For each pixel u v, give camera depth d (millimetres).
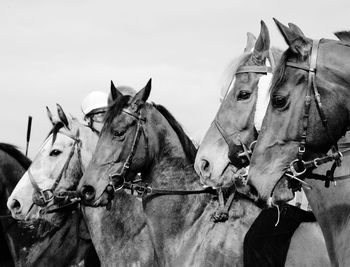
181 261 8078
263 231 7348
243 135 7570
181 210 8266
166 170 8539
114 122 8734
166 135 8648
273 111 5758
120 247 9203
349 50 5746
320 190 6008
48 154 10445
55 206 10359
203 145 7789
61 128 10531
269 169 5734
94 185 8648
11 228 10898
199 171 7750
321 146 5691
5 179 11406
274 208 7375
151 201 8414
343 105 5645
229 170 7727
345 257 5773
